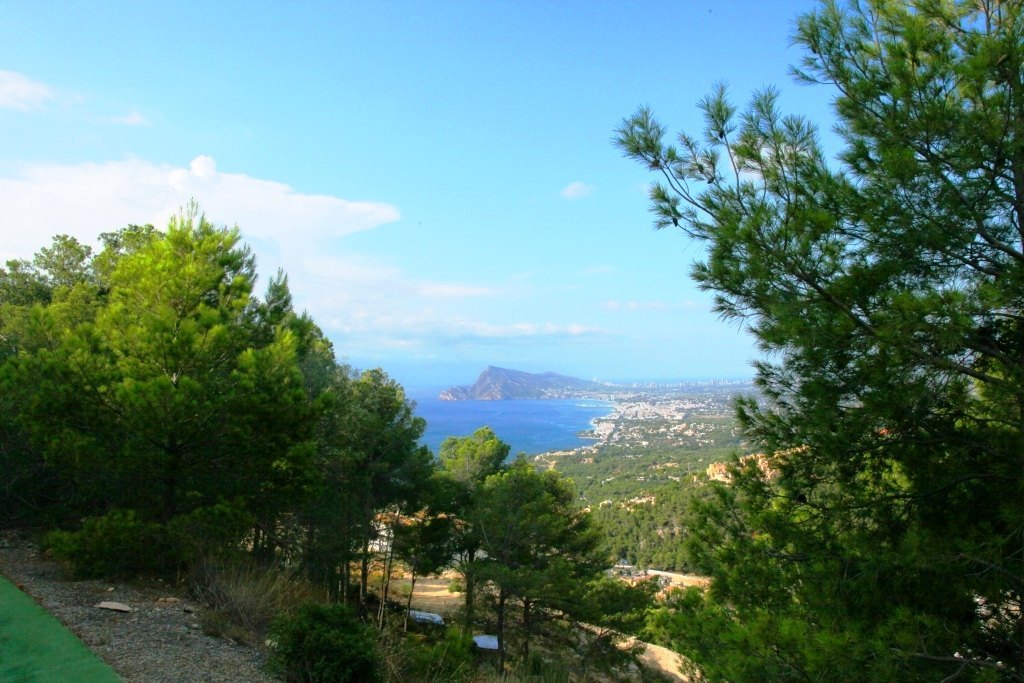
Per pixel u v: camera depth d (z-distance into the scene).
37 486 9.59
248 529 8.48
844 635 3.83
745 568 5.31
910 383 3.99
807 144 4.64
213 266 8.69
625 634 16.58
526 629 16.11
